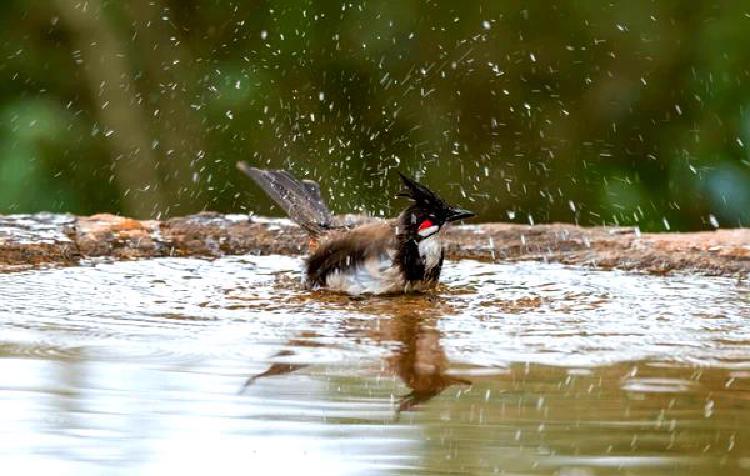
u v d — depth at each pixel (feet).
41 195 62.59
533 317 28.60
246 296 31.22
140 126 65.31
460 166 66.59
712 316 28.81
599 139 66.85
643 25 66.33
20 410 21.36
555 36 67.36
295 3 66.39
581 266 36.88
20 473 18.74
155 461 19.13
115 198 64.49
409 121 66.69
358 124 66.33
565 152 66.90
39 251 36.01
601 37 67.00
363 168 63.72
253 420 20.99
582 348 25.27
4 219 38.68
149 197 64.54
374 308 29.78
